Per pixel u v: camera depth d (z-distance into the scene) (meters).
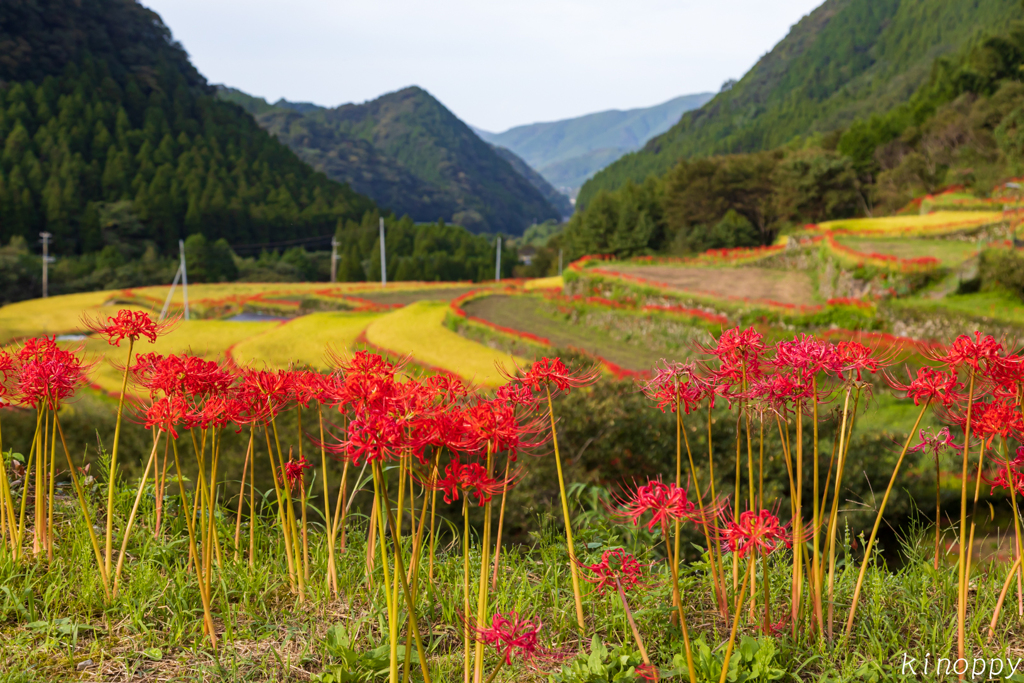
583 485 4.45
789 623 3.18
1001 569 3.78
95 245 116.50
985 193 64.25
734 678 2.59
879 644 2.94
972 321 25.75
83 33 175.12
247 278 111.12
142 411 3.48
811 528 3.06
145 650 2.82
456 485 2.32
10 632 2.90
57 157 138.00
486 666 2.82
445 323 34.03
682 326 30.45
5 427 5.15
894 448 7.27
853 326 28.30
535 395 2.84
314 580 3.59
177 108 177.88
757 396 2.90
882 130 87.00
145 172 145.00
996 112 73.38
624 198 91.25
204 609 2.92
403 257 120.75
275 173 170.00
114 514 4.04
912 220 52.56
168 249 129.62
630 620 2.48
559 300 40.12
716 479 5.98
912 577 3.70
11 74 159.12
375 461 2.08
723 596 3.12
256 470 5.03
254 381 3.23
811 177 76.56
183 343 27.16
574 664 2.72
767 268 49.66
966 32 177.62
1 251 94.38
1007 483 2.96
